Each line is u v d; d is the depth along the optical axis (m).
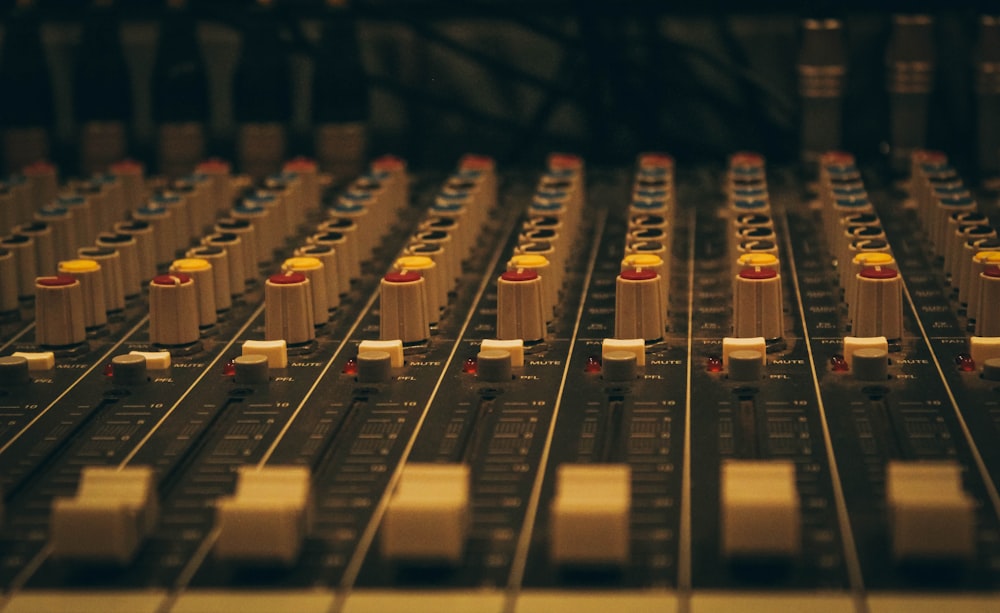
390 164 0.63
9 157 0.70
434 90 0.71
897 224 0.58
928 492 0.35
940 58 0.69
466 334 0.48
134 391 0.45
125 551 0.36
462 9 0.71
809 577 0.35
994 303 0.45
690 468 0.39
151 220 0.55
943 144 0.69
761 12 0.70
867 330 0.46
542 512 0.37
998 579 0.34
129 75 0.72
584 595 0.34
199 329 0.49
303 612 0.34
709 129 0.71
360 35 0.71
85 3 0.72
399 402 0.43
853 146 0.70
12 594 0.35
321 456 0.40
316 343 0.48
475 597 0.34
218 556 0.36
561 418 0.42
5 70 0.70
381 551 0.36
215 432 0.42
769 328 0.46
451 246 0.52
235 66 0.72
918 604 0.34
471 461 0.40
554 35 0.71
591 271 0.54
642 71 0.71
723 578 0.35
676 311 0.50
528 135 0.71
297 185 0.60
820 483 0.38
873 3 0.69
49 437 0.42
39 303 0.48
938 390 0.43
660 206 0.56
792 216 0.60
